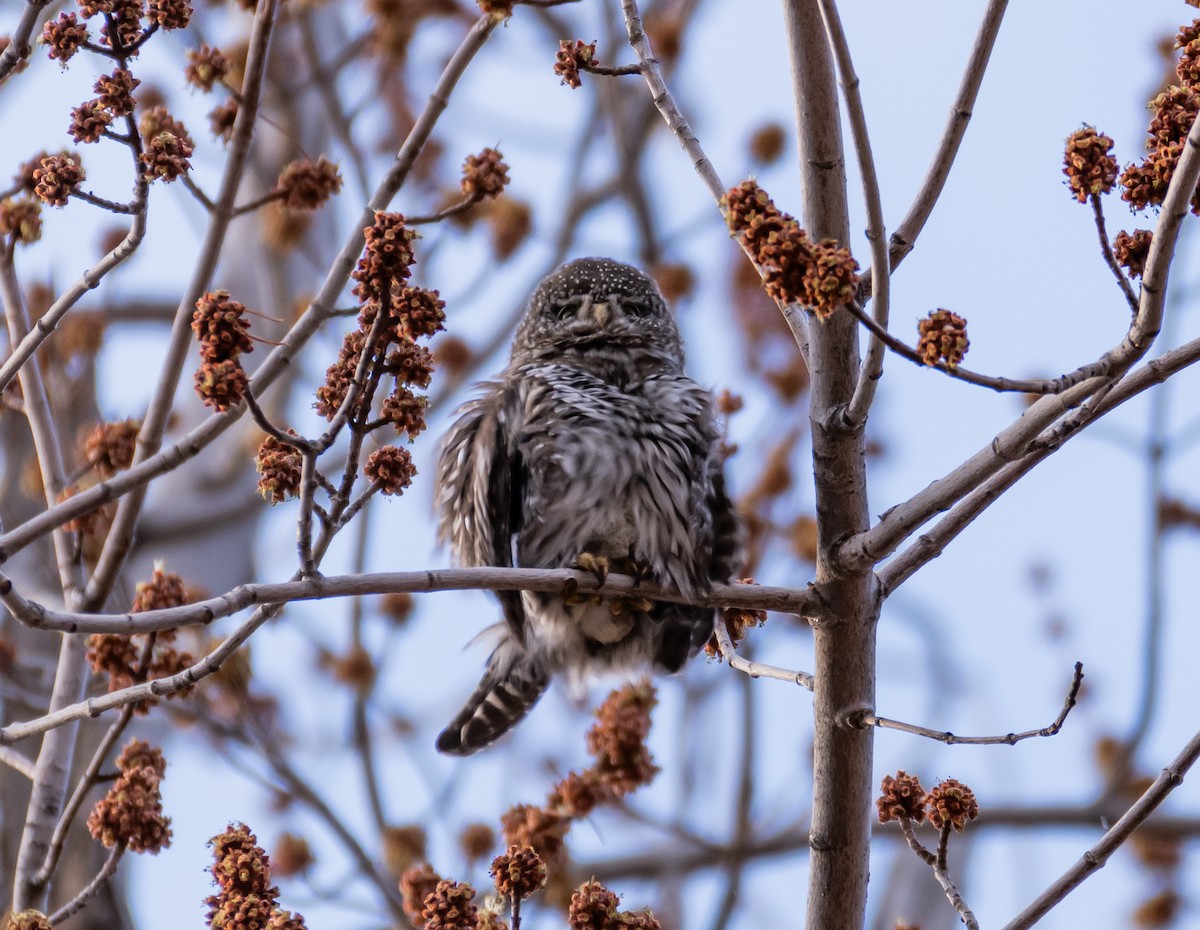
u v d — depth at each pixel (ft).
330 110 47.47
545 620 37.32
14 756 32.50
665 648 38.11
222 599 24.85
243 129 30.48
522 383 37.88
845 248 24.77
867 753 28.12
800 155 27.71
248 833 25.49
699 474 37.06
